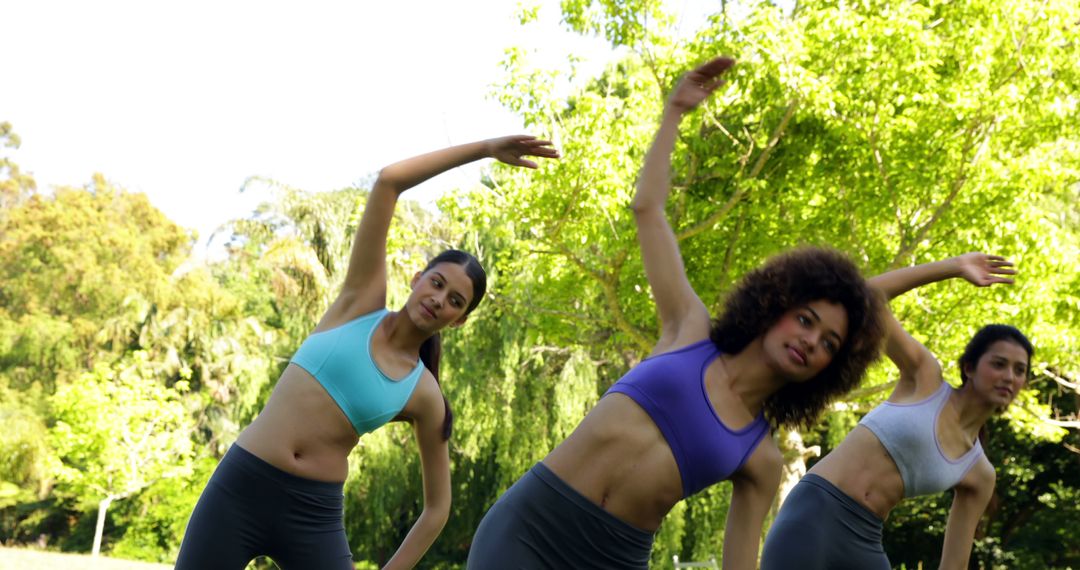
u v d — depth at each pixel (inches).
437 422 162.4
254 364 1002.7
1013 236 516.1
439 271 155.6
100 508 889.5
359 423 153.9
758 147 551.8
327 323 156.1
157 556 1146.7
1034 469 916.6
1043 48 516.4
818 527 158.9
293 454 149.2
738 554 112.6
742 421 110.8
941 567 175.3
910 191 551.2
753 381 110.5
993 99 509.4
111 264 1320.1
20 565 717.3
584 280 606.5
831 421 880.9
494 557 107.3
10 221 1355.8
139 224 1428.4
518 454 863.7
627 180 553.9
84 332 1280.8
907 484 164.9
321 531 151.6
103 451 877.2
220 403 1166.3
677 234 566.9
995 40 519.2
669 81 549.6
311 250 951.6
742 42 529.7
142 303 1214.9
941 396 167.6
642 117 573.0
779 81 512.4
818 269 107.3
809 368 107.3
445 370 858.8
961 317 545.0
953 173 538.9
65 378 1252.5
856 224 582.9
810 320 106.6
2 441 1168.8
